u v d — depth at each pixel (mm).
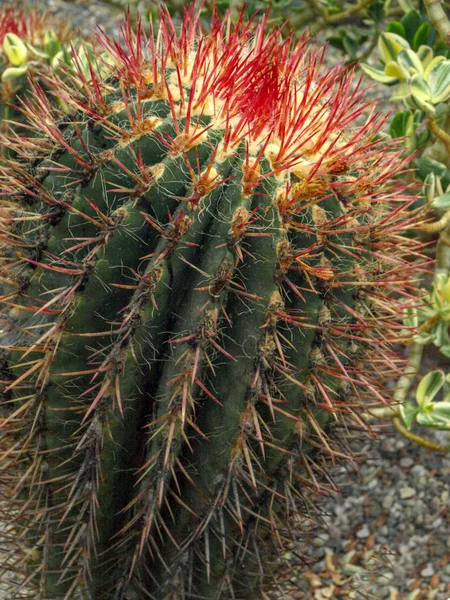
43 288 960
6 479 1026
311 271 921
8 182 1010
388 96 2074
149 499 954
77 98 985
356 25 1984
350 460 1062
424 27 1405
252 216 908
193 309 912
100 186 931
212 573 1017
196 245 901
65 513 977
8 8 1851
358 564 1338
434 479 1429
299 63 1031
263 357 918
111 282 920
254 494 982
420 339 1347
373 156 1010
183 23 981
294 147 944
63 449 978
